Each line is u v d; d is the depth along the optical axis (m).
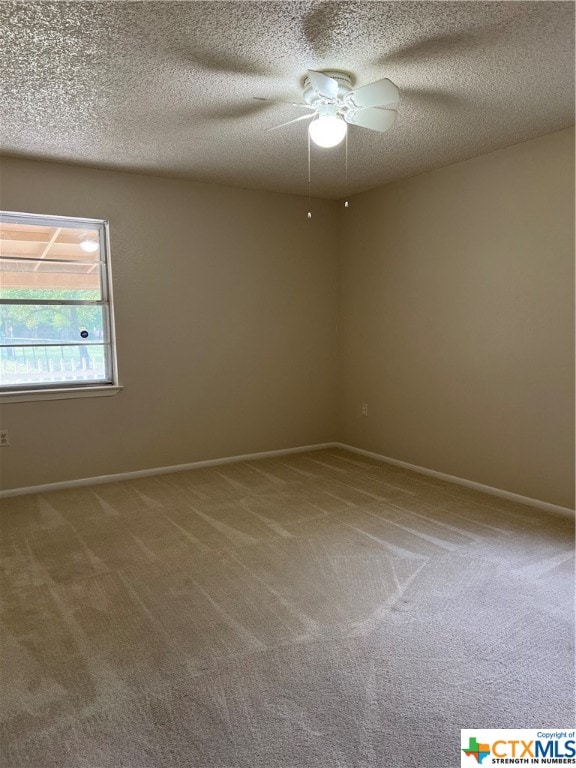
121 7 1.94
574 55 2.34
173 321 4.45
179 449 4.57
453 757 1.58
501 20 2.06
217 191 4.54
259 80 2.56
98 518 3.47
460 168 3.92
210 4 1.92
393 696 1.82
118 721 1.73
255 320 4.83
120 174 4.12
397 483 4.17
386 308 4.70
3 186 3.72
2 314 3.90
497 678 1.91
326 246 5.15
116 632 2.22
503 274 3.68
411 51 2.29
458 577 2.63
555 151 3.30
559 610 2.33
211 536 3.17
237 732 1.68
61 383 4.14
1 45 2.19
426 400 4.38
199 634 2.19
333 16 2.02
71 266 4.11
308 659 2.02
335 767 1.54
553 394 3.44
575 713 1.74
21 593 2.54
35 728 1.71
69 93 2.67
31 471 4.00
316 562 2.82
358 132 3.26
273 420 5.02
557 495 3.47
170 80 2.54
